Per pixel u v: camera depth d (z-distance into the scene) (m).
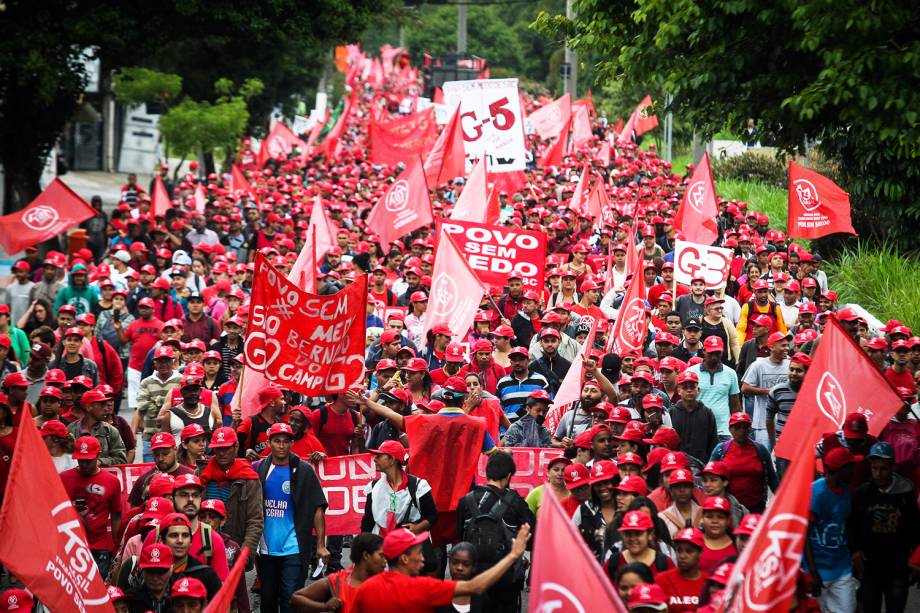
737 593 10.20
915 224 31.66
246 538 16.27
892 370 21.61
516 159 43.16
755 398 22.77
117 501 17.61
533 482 20.14
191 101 73.81
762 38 25.34
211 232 42.41
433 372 22.77
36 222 35.09
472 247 28.55
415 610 12.91
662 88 26.70
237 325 24.22
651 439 18.06
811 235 32.12
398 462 16.50
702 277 28.33
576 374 20.81
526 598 18.95
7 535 12.34
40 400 19.83
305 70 90.62
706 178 35.75
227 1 53.12
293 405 21.62
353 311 19.02
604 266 34.44
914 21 23.22
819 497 16.06
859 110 23.19
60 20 49.16
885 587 16.55
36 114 52.06
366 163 73.75
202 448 18.12
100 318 28.75
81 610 12.73
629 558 13.65
